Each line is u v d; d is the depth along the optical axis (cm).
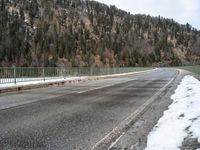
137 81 3028
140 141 643
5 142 636
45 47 13888
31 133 718
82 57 14462
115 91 1852
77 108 1121
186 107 1015
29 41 14362
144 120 884
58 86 2394
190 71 5197
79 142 642
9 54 13012
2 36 13600
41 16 17562
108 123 842
